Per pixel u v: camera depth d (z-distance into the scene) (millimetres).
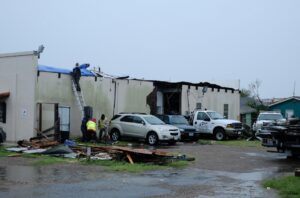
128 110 31000
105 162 16672
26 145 21672
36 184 11844
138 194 10688
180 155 18422
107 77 29609
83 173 14141
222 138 31234
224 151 22906
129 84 31109
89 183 12211
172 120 30031
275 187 11883
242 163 17938
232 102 39250
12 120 25469
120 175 13906
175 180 13133
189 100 34812
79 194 10523
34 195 10258
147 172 14789
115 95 30094
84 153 18547
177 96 34750
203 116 32250
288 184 11828
